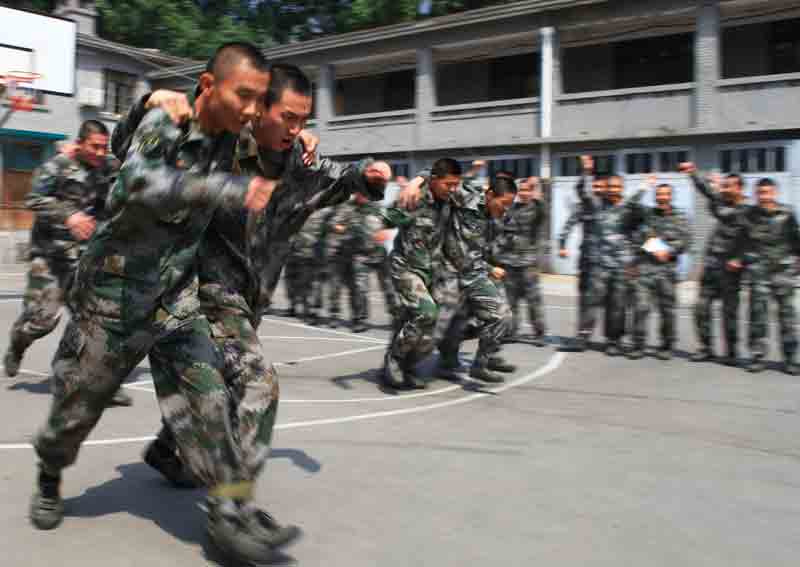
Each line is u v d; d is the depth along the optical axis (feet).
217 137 9.23
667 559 10.32
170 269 9.29
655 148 60.70
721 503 12.57
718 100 57.93
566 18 63.82
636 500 12.64
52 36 59.26
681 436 16.75
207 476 9.43
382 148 75.92
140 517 11.35
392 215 20.24
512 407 19.40
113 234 8.91
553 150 65.82
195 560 9.91
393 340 21.15
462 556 10.26
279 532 9.85
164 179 8.09
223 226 10.43
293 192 11.73
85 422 9.89
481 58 73.61
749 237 25.35
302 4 101.55
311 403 19.65
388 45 73.92
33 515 10.84
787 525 11.65
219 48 8.84
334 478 13.50
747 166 56.95
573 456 15.10
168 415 9.59
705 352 27.25
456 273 21.30
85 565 9.71
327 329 34.91
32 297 19.48
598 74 69.97
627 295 27.63
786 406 19.89
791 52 61.05
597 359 27.30
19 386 20.67
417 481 13.39
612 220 27.89
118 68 84.89
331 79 79.00
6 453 14.48
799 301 45.29
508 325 21.54
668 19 61.26
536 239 30.76
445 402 19.94
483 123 69.77
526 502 12.44
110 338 9.34
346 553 10.26
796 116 55.01
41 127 78.43
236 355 10.44
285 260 11.85
